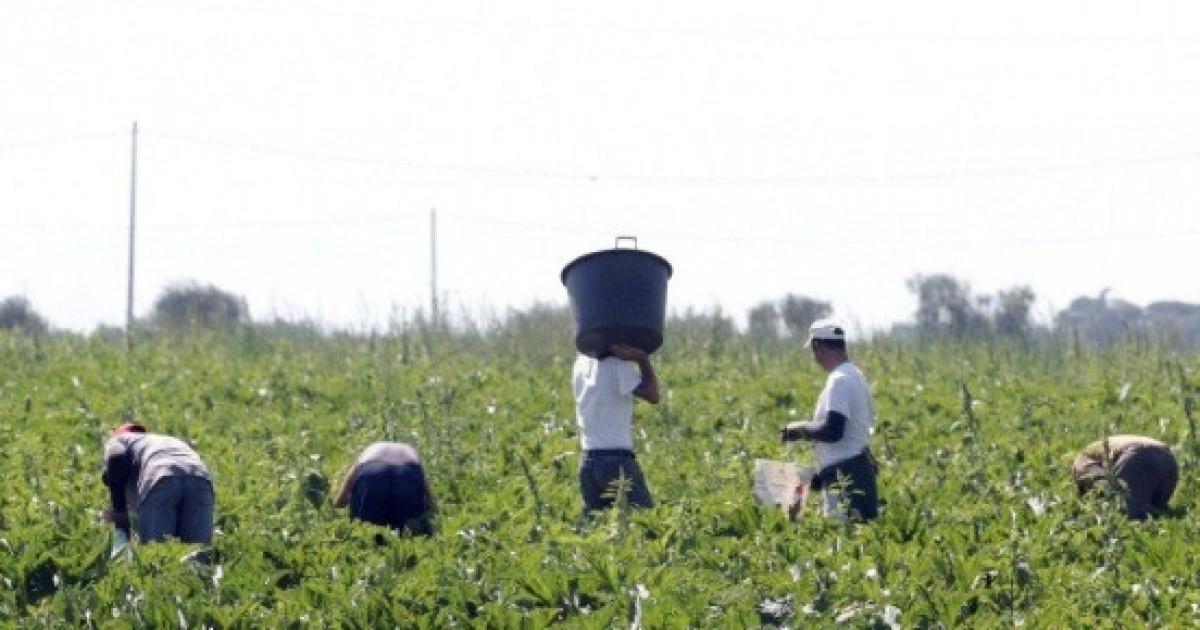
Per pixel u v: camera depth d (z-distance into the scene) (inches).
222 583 1587.1
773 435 2674.7
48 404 2800.2
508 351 3565.5
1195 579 1673.2
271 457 2391.7
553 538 1792.6
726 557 1744.6
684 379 3186.5
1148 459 2031.3
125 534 1718.8
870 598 1553.9
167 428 2583.7
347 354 3476.9
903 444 2549.2
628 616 1507.1
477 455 2381.9
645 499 1978.3
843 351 1952.5
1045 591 1606.8
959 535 1819.6
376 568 1630.2
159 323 4013.3
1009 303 4864.7
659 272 2010.3
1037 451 2407.7
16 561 1637.6
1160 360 3211.1
